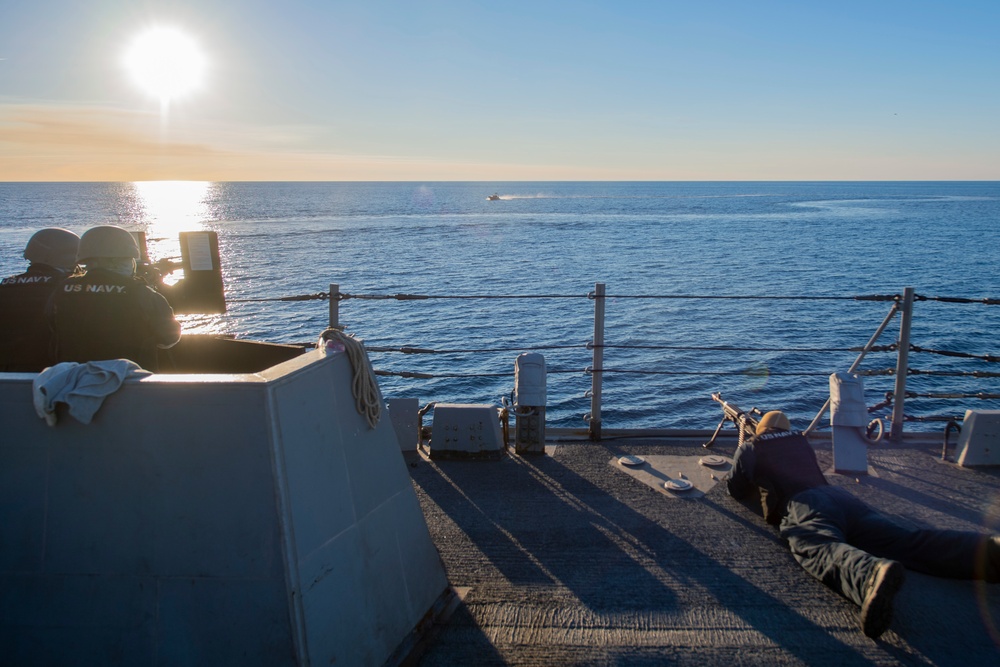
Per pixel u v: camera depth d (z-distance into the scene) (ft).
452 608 10.72
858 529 12.39
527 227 349.61
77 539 7.78
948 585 11.62
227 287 153.69
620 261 204.64
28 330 10.87
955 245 248.73
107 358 9.76
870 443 16.44
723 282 161.89
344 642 8.24
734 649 9.85
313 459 8.18
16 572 7.83
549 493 15.29
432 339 103.09
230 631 7.59
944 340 98.17
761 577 11.80
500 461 17.22
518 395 17.61
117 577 7.73
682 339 102.01
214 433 7.59
